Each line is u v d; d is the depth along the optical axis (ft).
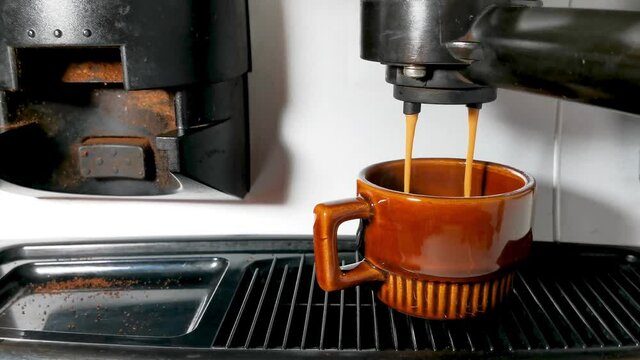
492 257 1.47
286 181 1.92
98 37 1.52
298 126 1.89
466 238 1.45
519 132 1.85
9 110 1.68
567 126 1.84
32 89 1.63
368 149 1.89
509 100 1.83
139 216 1.97
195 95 1.65
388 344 1.50
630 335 1.52
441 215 1.44
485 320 1.56
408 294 1.51
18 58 1.56
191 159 1.63
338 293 1.70
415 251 1.47
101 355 1.48
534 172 1.87
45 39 1.52
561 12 1.27
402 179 1.67
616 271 1.77
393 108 1.86
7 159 1.68
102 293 1.77
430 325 1.55
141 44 1.53
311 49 1.84
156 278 1.82
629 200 1.87
